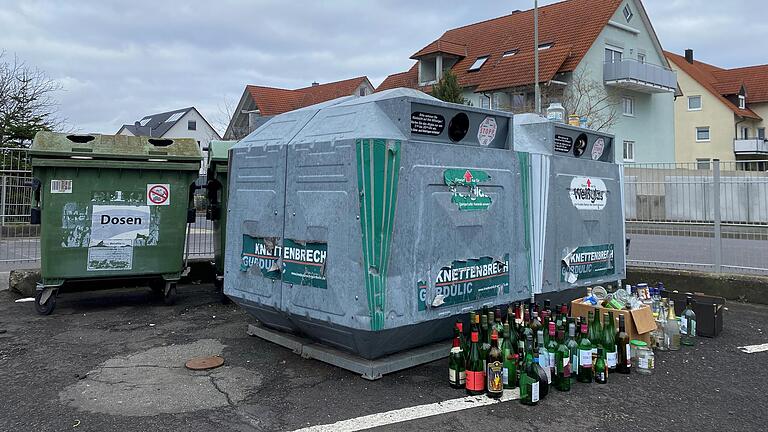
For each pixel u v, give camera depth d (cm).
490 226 462
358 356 443
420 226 408
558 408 374
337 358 446
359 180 389
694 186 799
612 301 503
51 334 559
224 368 452
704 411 372
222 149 726
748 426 348
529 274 499
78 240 639
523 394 379
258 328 540
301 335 498
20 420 349
